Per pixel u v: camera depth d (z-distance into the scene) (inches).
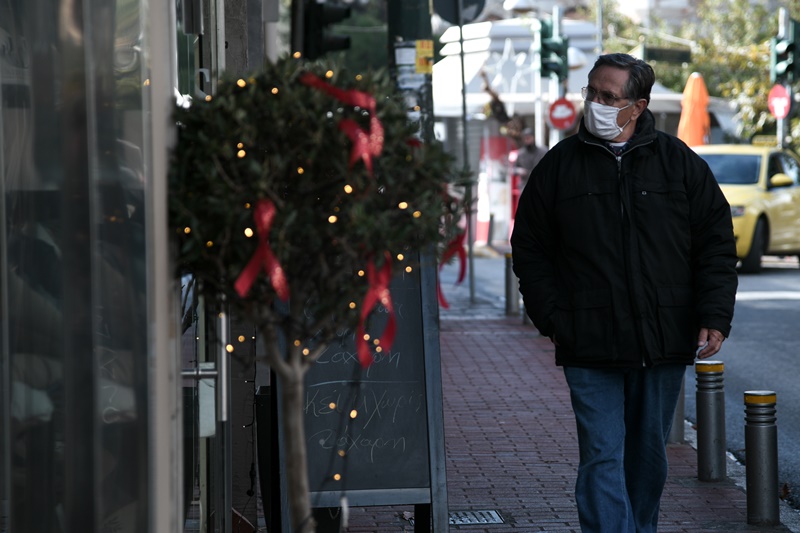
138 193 264.2
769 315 1466.5
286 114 254.8
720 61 3314.5
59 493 274.8
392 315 265.0
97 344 271.0
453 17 1223.5
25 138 269.9
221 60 489.1
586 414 457.4
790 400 965.8
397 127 264.7
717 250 456.8
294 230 256.8
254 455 526.6
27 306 272.4
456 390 976.3
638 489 479.8
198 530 416.8
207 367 326.6
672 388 466.6
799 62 2127.2
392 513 613.3
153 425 269.7
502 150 2741.1
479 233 2492.6
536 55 2389.3
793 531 584.4
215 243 261.3
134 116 264.5
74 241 269.6
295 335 269.3
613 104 451.5
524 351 1185.4
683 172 457.7
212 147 255.6
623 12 4060.0
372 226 253.9
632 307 450.9
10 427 274.4
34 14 268.1
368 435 464.8
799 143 3046.3
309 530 271.7
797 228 2038.6
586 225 454.9
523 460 733.3
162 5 271.9
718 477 683.4
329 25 1326.3
